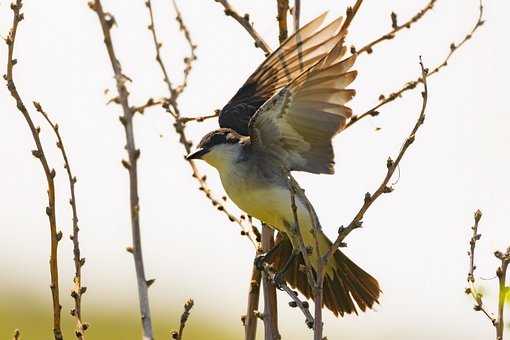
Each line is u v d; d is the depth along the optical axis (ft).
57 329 27.04
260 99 38.52
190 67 28.66
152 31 27.45
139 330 78.33
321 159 36.37
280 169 36.96
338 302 38.96
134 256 21.53
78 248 27.91
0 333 75.31
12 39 26.94
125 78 21.54
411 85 33.24
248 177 37.24
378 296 38.88
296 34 33.19
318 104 34.40
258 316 32.48
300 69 34.91
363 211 27.53
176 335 26.53
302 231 37.27
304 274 38.37
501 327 26.89
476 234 28.50
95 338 77.66
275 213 37.27
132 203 21.52
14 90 26.91
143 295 21.48
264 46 34.50
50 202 27.07
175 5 29.40
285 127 35.68
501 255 27.12
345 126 34.32
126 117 21.50
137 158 21.52
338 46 32.68
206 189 34.91
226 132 37.99
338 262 38.83
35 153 27.04
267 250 34.19
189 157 34.73
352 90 33.53
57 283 27.12
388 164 27.27
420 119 26.89
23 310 77.82
